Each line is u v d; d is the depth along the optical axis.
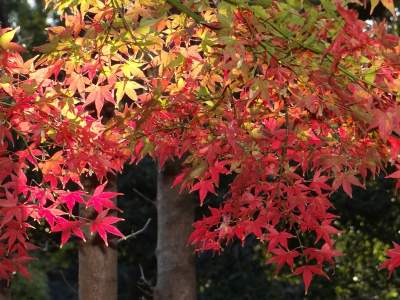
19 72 3.31
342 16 2.72
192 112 3.61
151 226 12.73
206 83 3.69
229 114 3.52
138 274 13.62
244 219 3.68
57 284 15.44
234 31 3.06
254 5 3.04
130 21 3.37
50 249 12.35
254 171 3.53
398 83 2.94
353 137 3.49
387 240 12.46
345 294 13.24
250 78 3.09
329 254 3.47
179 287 5.96
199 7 3.26
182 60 3.40
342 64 3.06
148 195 12.58
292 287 13.09
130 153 3.79
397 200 11.90
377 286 13.22
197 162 3.72
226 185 10.81
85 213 4.93
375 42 2.74
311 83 3.18
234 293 12.92
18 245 3.41
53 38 3.21
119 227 12.61
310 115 3.52
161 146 3.78
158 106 3.51
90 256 4.99
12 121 3.45
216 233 3.83
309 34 2.98
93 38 3.27
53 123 3.39
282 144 3.52
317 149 3.51
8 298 5.65
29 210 3.33
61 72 6.03
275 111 3.64
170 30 3.51
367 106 2.90
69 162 3.45
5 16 13.97
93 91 3.57
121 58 3.51
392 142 3.21
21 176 3.33
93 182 4.98
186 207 6.01
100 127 3.55
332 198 11.88
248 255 12.95
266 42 3.04
